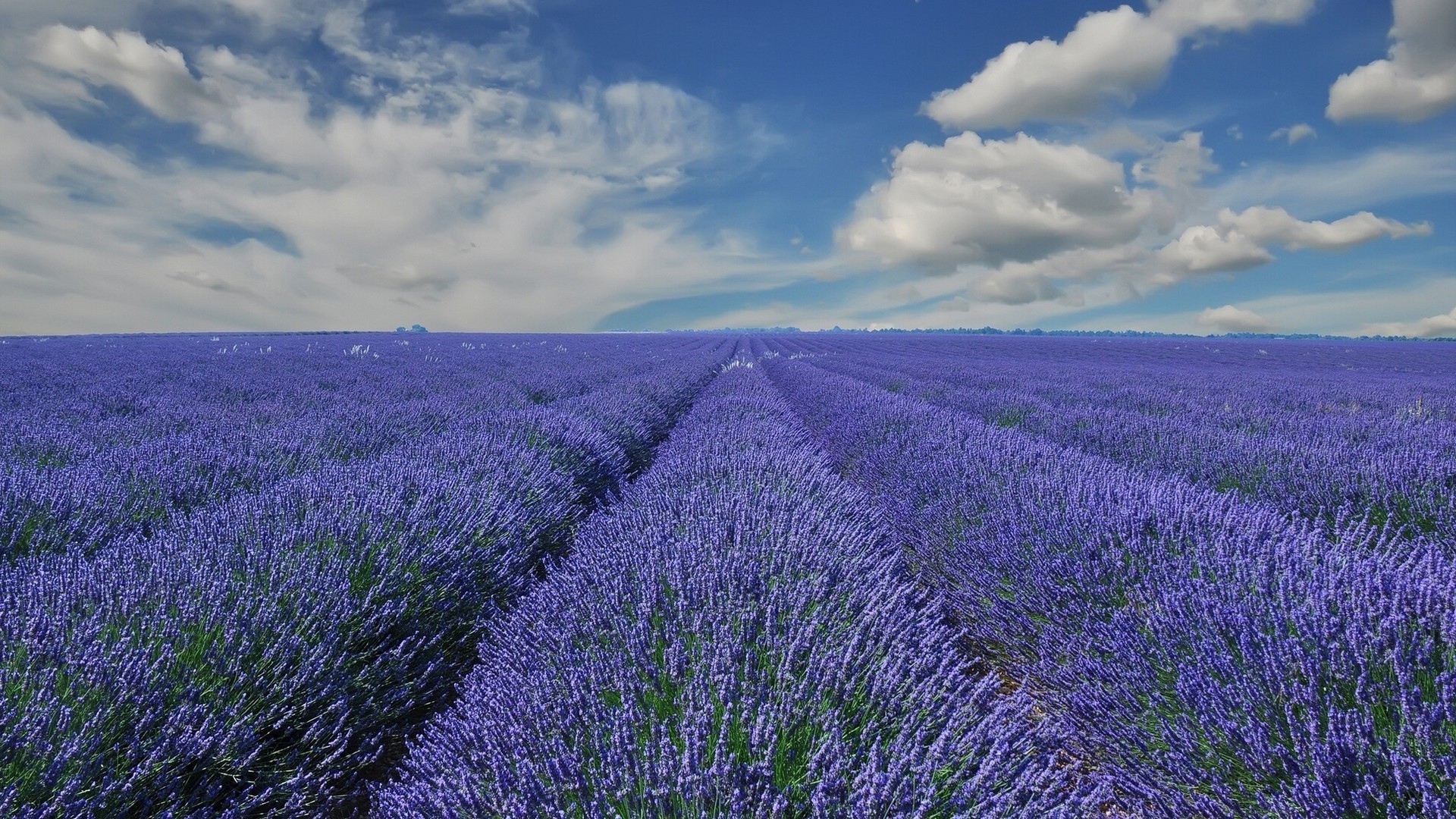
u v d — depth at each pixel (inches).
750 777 54.2
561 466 182.7
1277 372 721.6
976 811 51.6
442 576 101.2
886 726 62.9
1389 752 53.6
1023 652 96.0
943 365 724.0
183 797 59.3
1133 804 67.7
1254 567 86.4
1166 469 188.7
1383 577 77.3
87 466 142.7
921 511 150.9
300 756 69.5
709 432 226.1
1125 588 91.4
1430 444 199.6
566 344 1267.2
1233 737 61.5
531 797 53.7
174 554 91.7
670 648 72.7
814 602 86.4
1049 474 148.5
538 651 78.3
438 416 258.8
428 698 88.6
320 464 169.3
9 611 71.1
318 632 78.6
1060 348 1432.1
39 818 49.8
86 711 59.1
